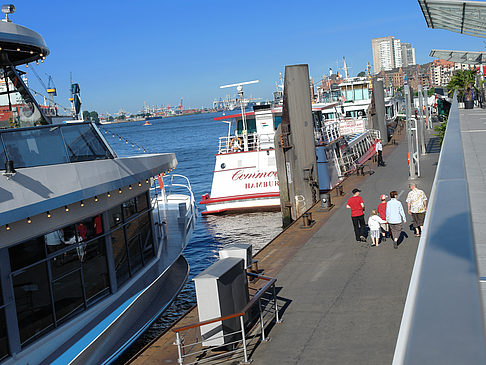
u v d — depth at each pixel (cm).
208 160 8119
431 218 146
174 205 2402
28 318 996
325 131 3247
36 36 1338
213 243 2764
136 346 1434
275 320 1044
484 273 708
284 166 2469
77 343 1052
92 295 1197
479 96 4628
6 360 940
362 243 1571
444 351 77
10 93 1412
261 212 3262
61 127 1119
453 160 266
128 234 1398
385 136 4531
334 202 2294
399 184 2544
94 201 1193
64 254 1104
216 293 880
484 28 1897
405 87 2595
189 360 894
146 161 1428
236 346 936
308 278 1295
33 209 952
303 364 845
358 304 1082
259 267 1438
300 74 2380
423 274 104
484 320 83
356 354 859
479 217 995
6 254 952
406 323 91
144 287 1355
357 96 5700
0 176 898
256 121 3484
